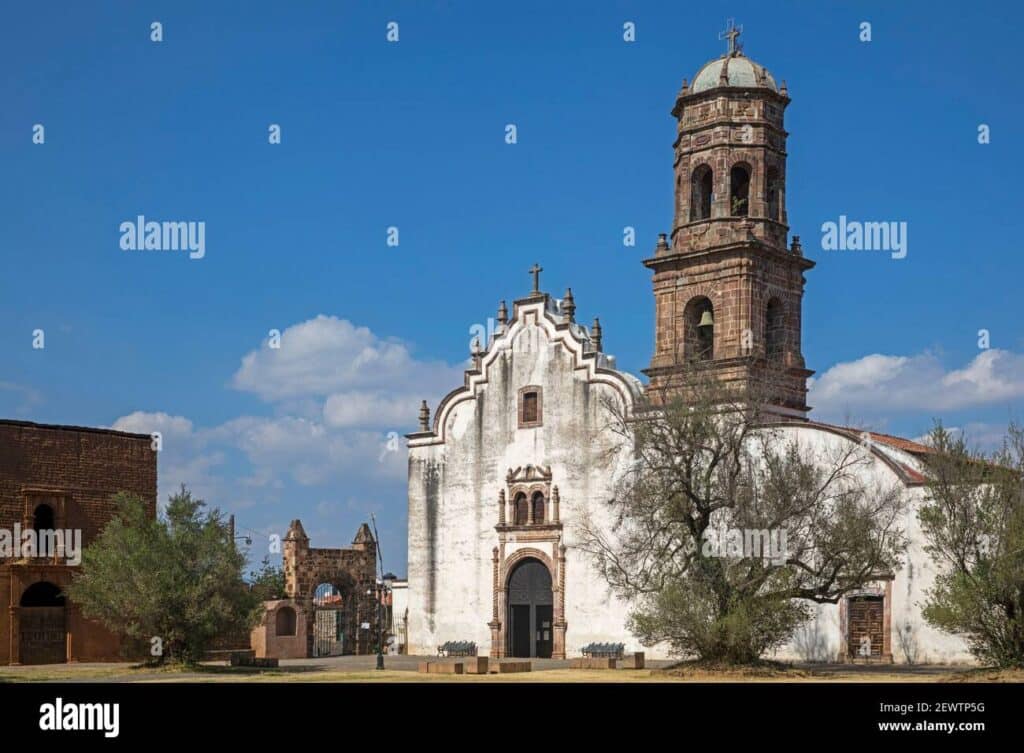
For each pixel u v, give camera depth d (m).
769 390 51.66
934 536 46.75
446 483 67.38
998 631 44.53
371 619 76.94
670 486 48.62
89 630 59.28
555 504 63.16
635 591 51.00
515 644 64.19
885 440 60.28
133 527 55.28
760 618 46.38
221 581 54.34
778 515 47.00
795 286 62.50
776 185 62.47
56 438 60.19
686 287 61.88
